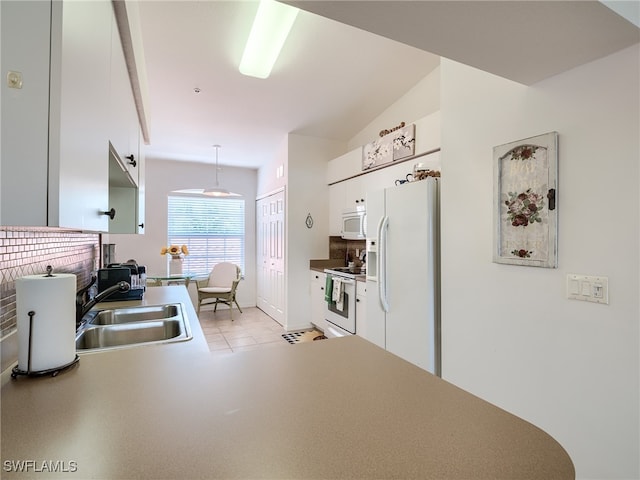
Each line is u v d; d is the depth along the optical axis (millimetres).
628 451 1254
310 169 4547
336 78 3219
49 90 626
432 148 2805
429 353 2203
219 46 2666
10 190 601
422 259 2246
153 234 5227
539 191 1517
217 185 5070
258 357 1222
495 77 1732
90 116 860
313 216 4578
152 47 2645
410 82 3359
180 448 670
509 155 1652
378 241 2637
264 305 5508
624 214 1256
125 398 883
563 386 1453
